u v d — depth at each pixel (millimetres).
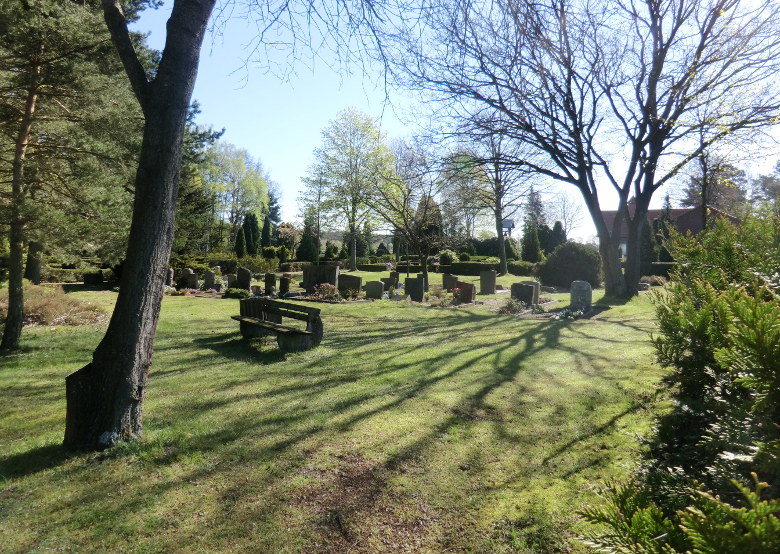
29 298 12805
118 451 4199
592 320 12195
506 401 5539
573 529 3045
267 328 8773
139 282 4402
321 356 8086
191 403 5637
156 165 4395
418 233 23359
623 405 5172
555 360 7469
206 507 3408
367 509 3381
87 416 4320
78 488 3676
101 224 10102
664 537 1537
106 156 10242
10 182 9719
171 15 4496
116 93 10719
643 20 14562
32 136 10719
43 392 6336
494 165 18828
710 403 2867
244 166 56844
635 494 1842
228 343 9391
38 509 3402
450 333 10367
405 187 25469
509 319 12664
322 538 3066
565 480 3656
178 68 4438
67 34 8992
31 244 10648
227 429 4785
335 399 5707
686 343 3139
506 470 3879
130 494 3584
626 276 17953
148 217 4410
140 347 4457
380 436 4590
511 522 3184
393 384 6324
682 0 14102
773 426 1839
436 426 4812
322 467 3982
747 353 1812
